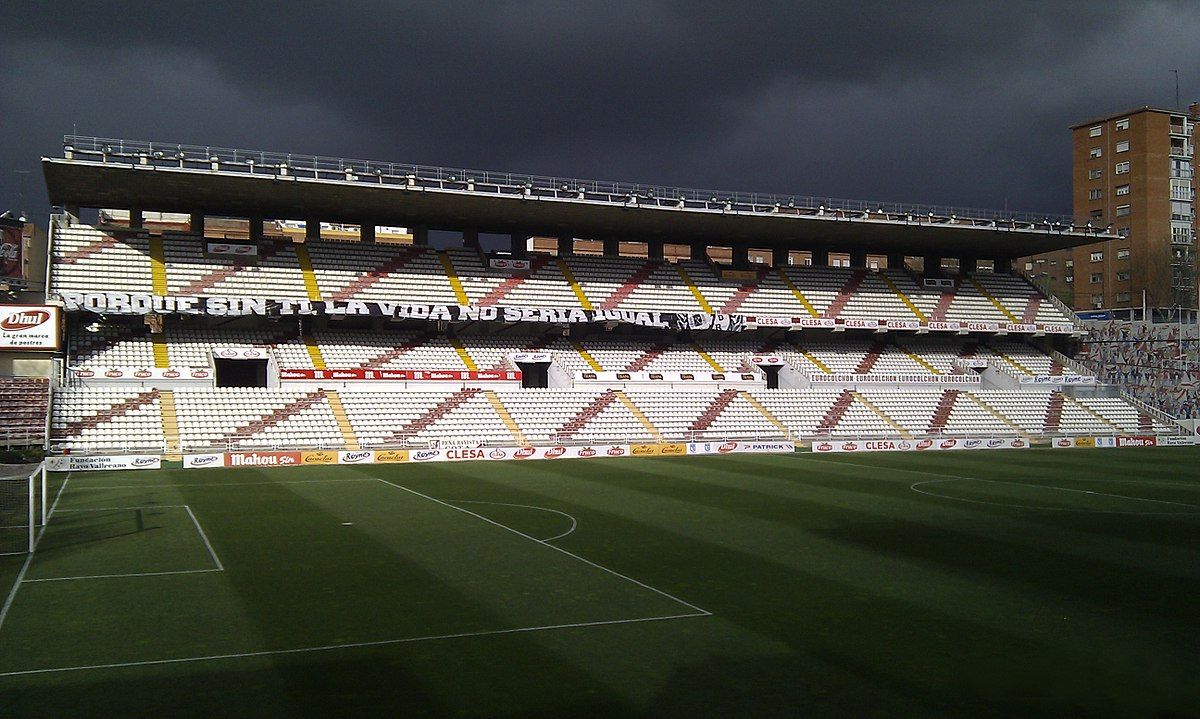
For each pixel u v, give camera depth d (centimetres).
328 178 5122
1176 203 10094
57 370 5100
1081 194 10556
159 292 5466
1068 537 2502
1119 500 3284
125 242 5659
